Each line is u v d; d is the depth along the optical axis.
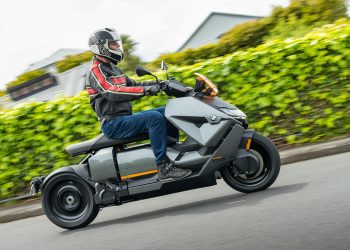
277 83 9.76
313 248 4.48
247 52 9.82
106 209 8.59
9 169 10.13
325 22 13.22
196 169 6.96
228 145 6.87
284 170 8.47
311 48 9.64
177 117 6.98
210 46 14.51
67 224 7.27
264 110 9.88
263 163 7.02
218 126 6.87
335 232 4.79
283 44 9.74
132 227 6.61
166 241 5.54
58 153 10.05
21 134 10.08
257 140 6.95
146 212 7.59
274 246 4.70
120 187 7.11
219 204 6.86
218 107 6.99
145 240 5.76
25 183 10.23
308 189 6.65
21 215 9.16
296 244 4.65
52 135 10.08
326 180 6.99
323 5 13.88
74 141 10.05
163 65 7.11
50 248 6.33
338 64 9.60
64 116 10.01
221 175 7.13
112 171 7.11
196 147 6.98
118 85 7.09
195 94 7.13
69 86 20.27
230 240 5.12
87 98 10.01
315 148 9.15
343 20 10.57
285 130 9.92
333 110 9.78
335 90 9.70
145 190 7.05
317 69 9.67
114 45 7.17
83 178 7.23
